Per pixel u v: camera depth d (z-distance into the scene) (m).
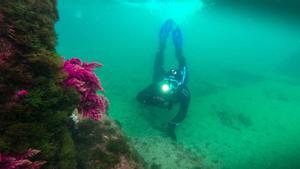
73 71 2.60
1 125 1.76
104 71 13.23
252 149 6.98
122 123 7.36
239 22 28.28
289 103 10.43
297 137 7.77
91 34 35.81
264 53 24.70
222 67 16.72
